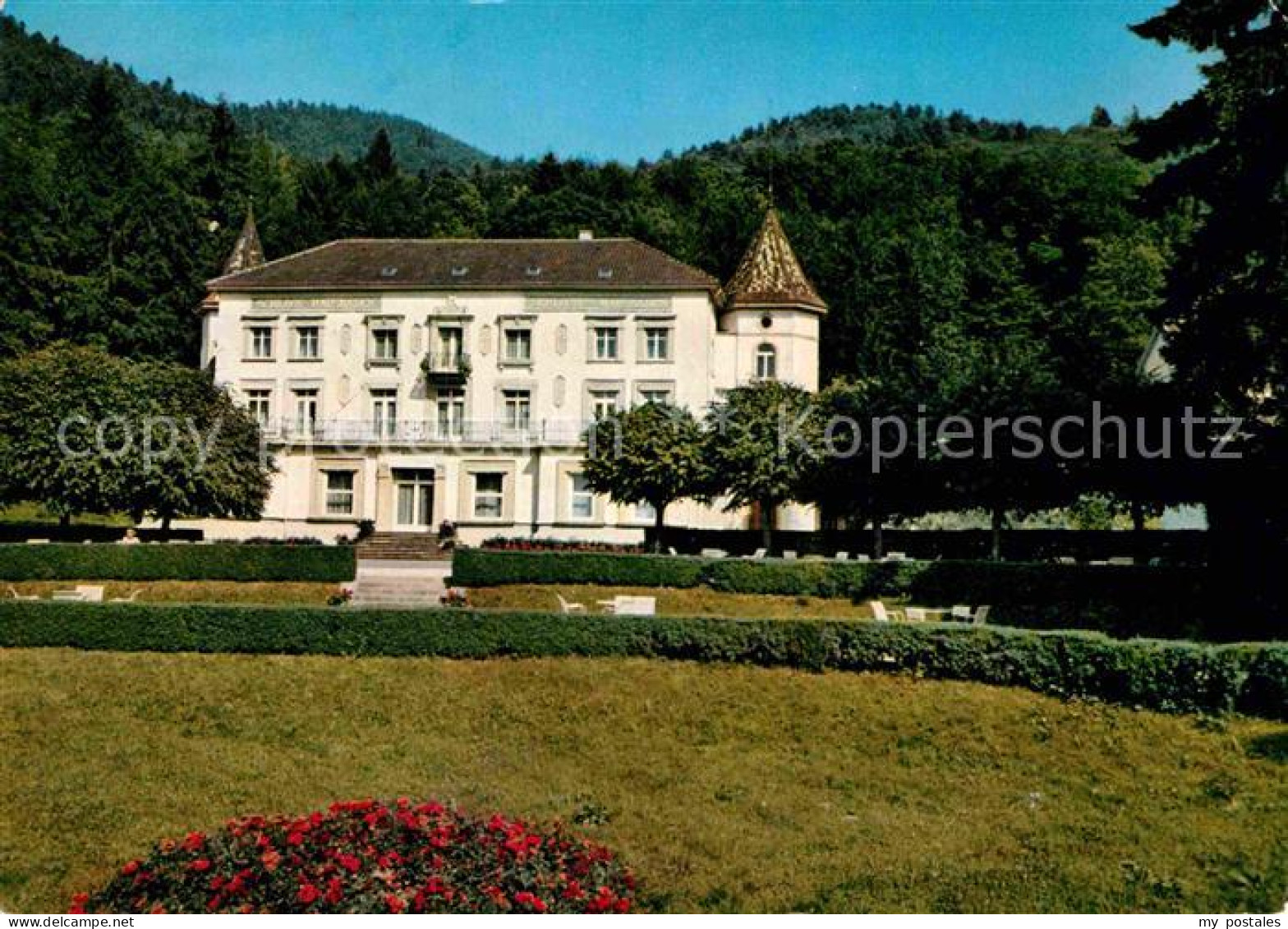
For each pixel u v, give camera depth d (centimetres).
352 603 3244
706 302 5156
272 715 2002
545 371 5188
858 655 2156
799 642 2188
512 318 5209
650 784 1675
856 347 7800
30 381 3984
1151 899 1245
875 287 8106
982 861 1369
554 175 10856
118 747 1830
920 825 1501
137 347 6969
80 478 3819
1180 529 4178
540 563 3425
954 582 3048
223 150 9256
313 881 997
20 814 1540
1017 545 4097
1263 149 2562
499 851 1080
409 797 1606
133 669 2223
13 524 4388
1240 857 1358
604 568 3384
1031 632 2048
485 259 5519
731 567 3278
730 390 4172
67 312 6788
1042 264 9194
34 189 7119
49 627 2361
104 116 8662
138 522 4159
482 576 3450
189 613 2347
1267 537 2577
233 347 5331
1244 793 1553
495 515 5069
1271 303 2619
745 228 8750
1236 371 2700
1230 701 1836
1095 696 1945
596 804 1584
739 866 1352
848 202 10338
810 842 1441
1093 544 4028
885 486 3759
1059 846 1412
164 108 17350
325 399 5259
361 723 1970
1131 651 1920
